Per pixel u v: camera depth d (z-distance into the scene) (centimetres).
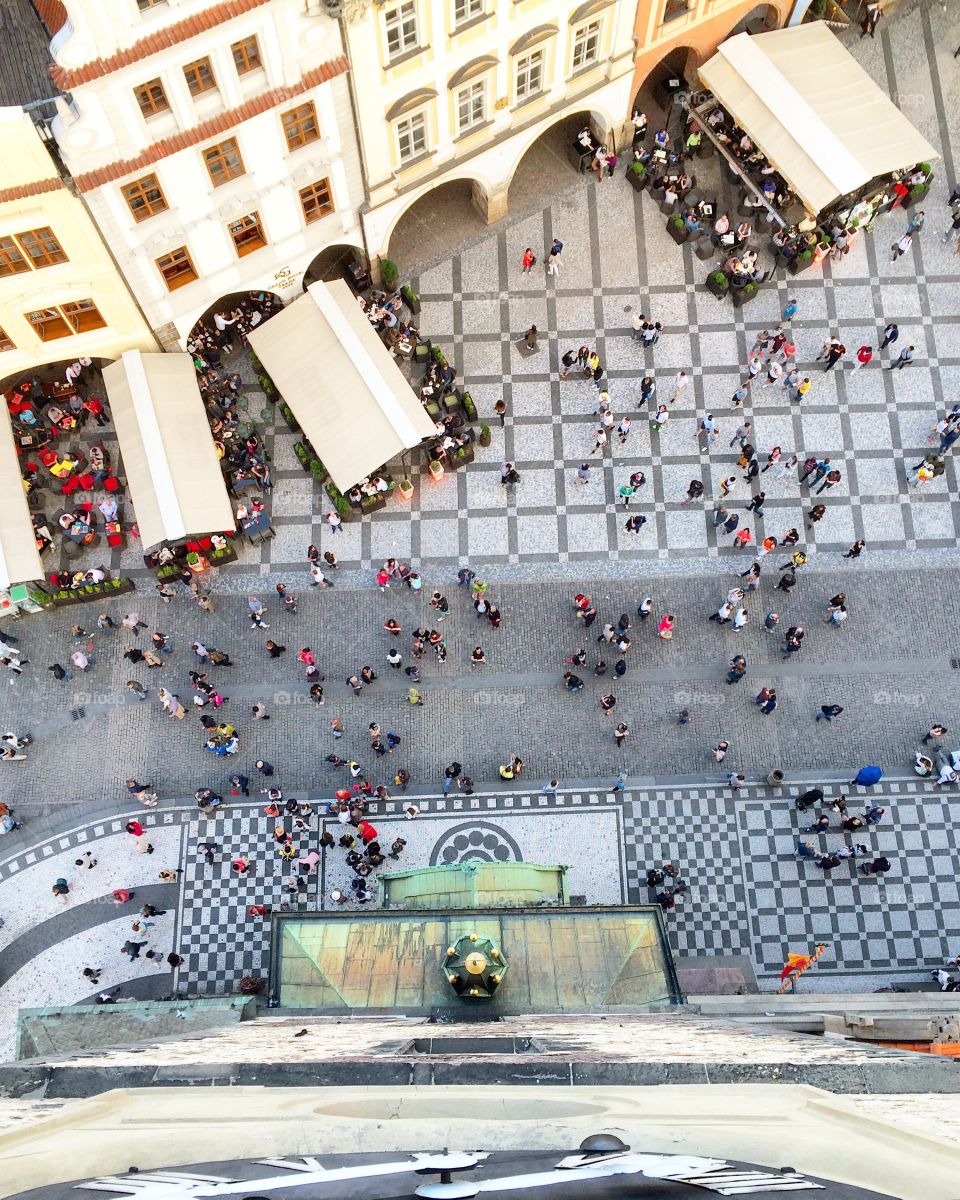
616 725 3856
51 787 3803
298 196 3809
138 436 3897
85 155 3225
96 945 3625
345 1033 2025
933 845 3716
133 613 3978
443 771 3816
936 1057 1630
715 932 3638
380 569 4053
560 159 4569
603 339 4347
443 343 4334
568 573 4047
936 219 4503
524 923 2609
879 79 4716
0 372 3878
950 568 4044
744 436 4188
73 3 2831
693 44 4372
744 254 4353
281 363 4041
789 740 3838
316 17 3269
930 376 4297
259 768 3741
